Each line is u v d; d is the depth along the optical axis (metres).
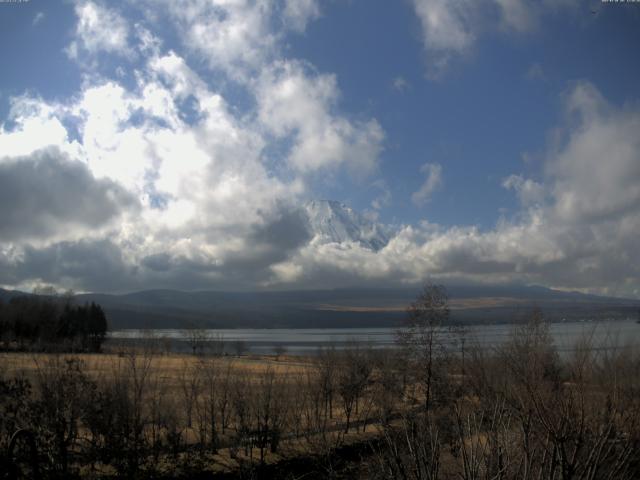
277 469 37.72
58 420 29.05
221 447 41.62
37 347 41.81
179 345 143.25
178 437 37.59
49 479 26.94
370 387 57.59
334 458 36.50
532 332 29.81
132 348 47.19
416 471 15.30
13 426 26.56
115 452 32.59
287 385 52.31
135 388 36.50
